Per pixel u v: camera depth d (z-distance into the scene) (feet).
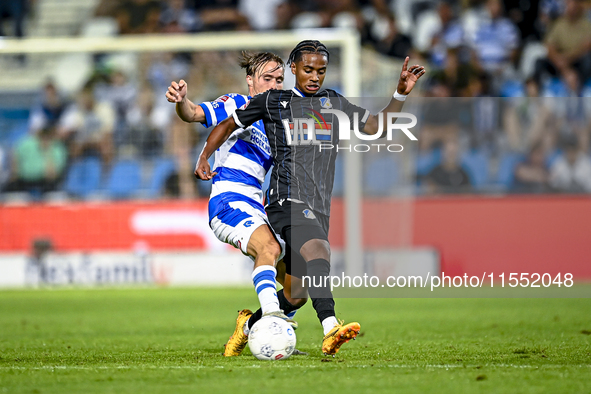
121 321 78.69
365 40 190.29
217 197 48.08
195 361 45.88
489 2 187.01
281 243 46.93
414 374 38.96
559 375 38.52
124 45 125.90
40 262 133.18
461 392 33.78
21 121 170.91
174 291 121.90
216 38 126.11
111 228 135.85
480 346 53.42
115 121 163.53
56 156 157.48
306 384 35.99
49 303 102.27
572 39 180.65
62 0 210.18
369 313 86.89
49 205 135.95
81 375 39.93
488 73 178.29
